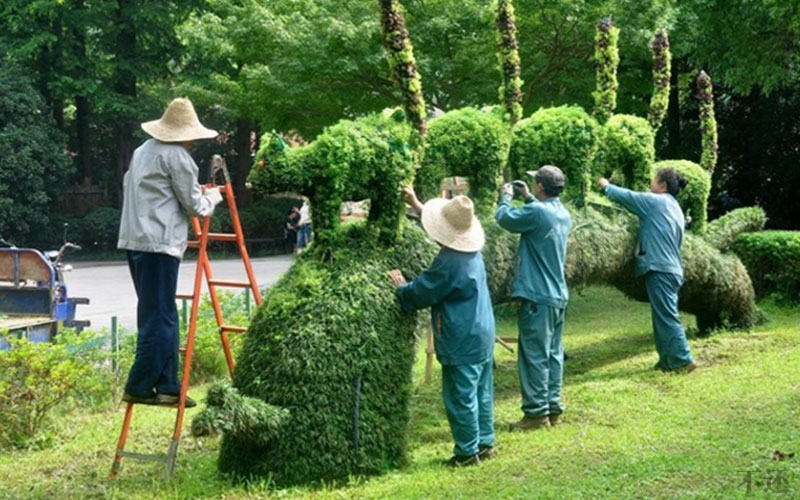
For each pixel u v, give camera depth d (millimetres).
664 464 5977
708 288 10953
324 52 15766
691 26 16766
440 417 7992
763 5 16625
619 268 9492
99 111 33750
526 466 6223
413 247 6844
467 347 6375
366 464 6160
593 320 13734
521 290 7484
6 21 30562
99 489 6234
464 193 8945
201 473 6453
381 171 6609
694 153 21078
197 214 6309
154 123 6348
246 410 5883
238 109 18953
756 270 14008
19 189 28453
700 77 11781
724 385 8375
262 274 22109
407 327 6543
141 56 32125
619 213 9625
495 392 9148
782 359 9344
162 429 7867
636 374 9328
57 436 7848
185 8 31094
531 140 8836
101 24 30922
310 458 6082
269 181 6395
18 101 28828
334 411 6145
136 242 6156
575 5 14992
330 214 6570
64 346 8602
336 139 6484
